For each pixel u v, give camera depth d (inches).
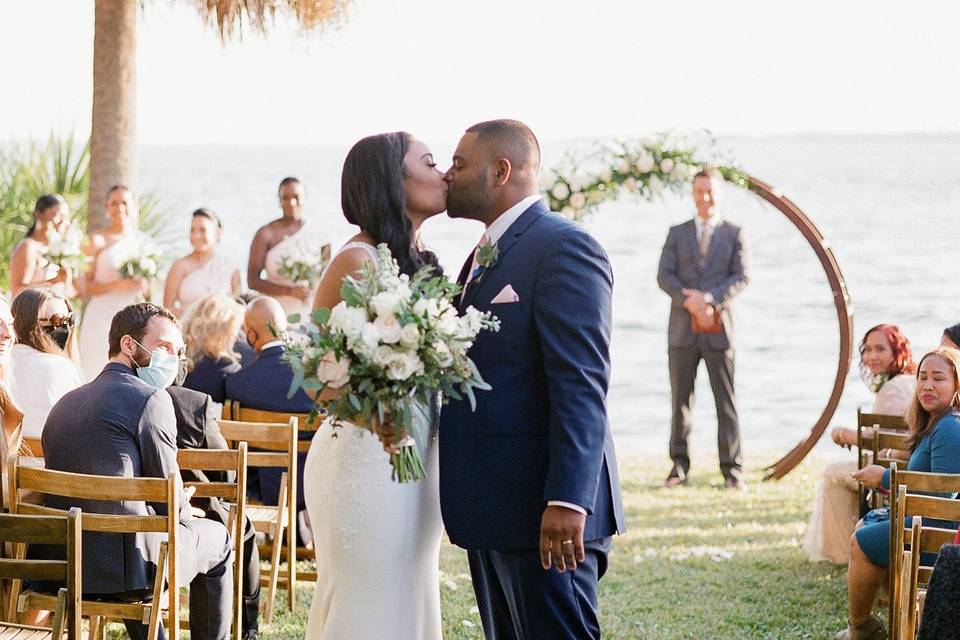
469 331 107.2
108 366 141.9
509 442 114.3
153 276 283.1
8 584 135.1
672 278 300.5
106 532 135.3
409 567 122.0
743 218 1389.0
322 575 125.2
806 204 1467.8
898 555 139.9
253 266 292.0
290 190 291.3
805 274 1016.9
